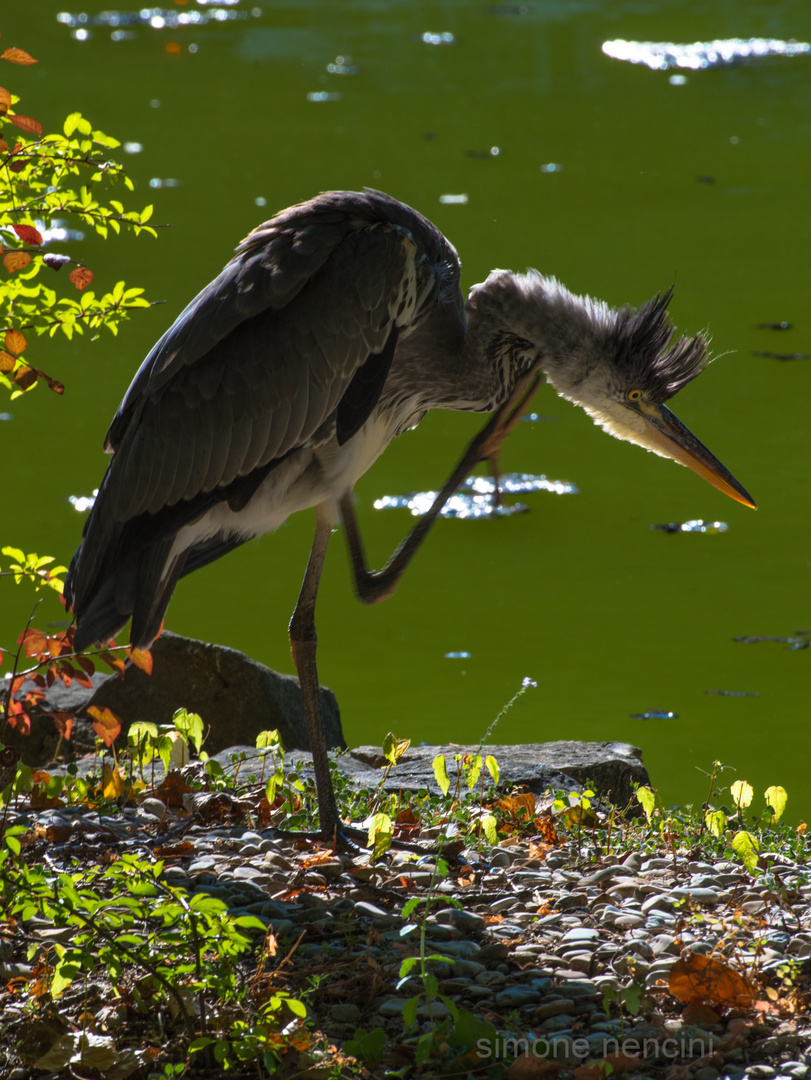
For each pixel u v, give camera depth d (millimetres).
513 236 28422
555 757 10883
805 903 7422
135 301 8617
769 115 39781
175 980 6113
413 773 10367
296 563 17750
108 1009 6242
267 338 8602
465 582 16609
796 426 20188
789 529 17750
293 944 6895
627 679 14227
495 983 6543
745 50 48219
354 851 8422
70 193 8594
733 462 19172
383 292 8742
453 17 54031
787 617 15508
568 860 8250
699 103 41250
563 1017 6277
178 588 17031
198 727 9078
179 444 8641
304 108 39875
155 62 45562
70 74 43312
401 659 14891
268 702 11727
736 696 13742
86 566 8734
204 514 8828
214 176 32781
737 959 6445
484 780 9984
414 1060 5945
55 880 6730
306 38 50094
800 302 24578
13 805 8906
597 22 53156
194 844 8344
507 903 7480
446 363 9656
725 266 26688
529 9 55781
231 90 41906
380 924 7160
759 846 8391
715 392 21375
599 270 26203
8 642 15328
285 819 9039
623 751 11156
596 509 18500
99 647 8625
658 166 34469
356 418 8844
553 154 35438
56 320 8586
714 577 16562
